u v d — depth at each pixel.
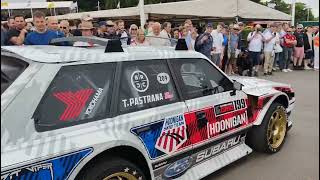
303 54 14.39
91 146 2.61
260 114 4.59
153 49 3.62
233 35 11.94
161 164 3.25
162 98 3.34
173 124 3.33
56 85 2.61
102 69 2.93
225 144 4.11
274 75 12.91
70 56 2.78
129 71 3.13
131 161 3.06
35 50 2.87
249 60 12.35
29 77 2.50
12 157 2.26
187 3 14.08
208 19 18.70
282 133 5.02
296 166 4.49
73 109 2.67
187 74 3.71
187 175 3.61
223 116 3.96
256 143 4.68
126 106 3.01
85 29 6.62
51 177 2.41
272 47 12.66
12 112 2.35
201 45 9.83
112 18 19.22
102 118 2.82
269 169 4.41
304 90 9.92
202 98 3.74
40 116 2.47
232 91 4.17
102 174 2.68
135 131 2.98
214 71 4.05
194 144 3.57
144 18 12.35
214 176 4.21
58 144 2.47
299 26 14.36
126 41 5.18
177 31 10.70
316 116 6.94
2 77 2.46
